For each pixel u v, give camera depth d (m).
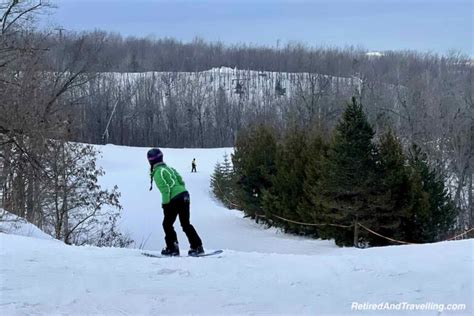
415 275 7.48
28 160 24.03
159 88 110.38
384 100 65.06
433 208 24.86
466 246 9.51
